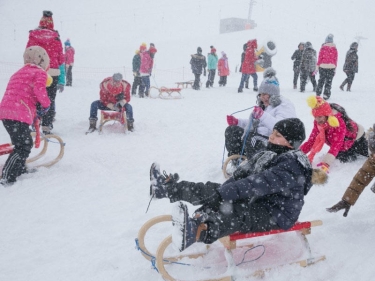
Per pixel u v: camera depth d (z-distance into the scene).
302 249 2.98
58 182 4.66
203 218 2.60
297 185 2.68
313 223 2.95
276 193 2.73
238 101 11.28
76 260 3.04
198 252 3.04
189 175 4.94
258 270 2.76
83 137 6.74
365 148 5.09
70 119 8.08
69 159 5.43
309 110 9.17
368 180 3.33
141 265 2.93
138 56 12.30
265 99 4.79
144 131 7.27
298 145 2.81
